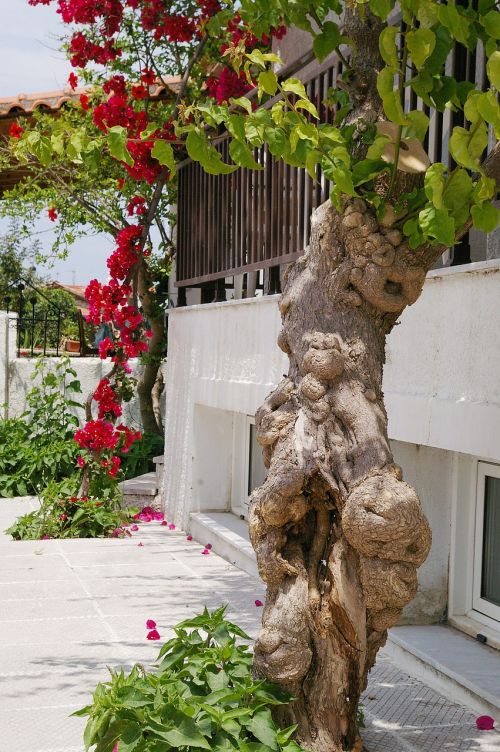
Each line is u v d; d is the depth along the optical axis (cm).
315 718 367
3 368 1477
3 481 1266
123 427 1041
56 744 425
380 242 371
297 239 700
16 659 550
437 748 422
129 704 354
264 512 369
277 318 735
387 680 521
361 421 367
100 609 666
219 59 908
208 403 911
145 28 977
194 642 418
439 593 584
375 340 386
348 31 400
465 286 492
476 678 483
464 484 577
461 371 496
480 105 286
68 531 964
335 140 337
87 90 1230
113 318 1039
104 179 1250
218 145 895
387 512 338
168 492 1061
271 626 370
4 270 2262
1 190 1568
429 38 305
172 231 1292
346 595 354
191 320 988
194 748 348
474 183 363
